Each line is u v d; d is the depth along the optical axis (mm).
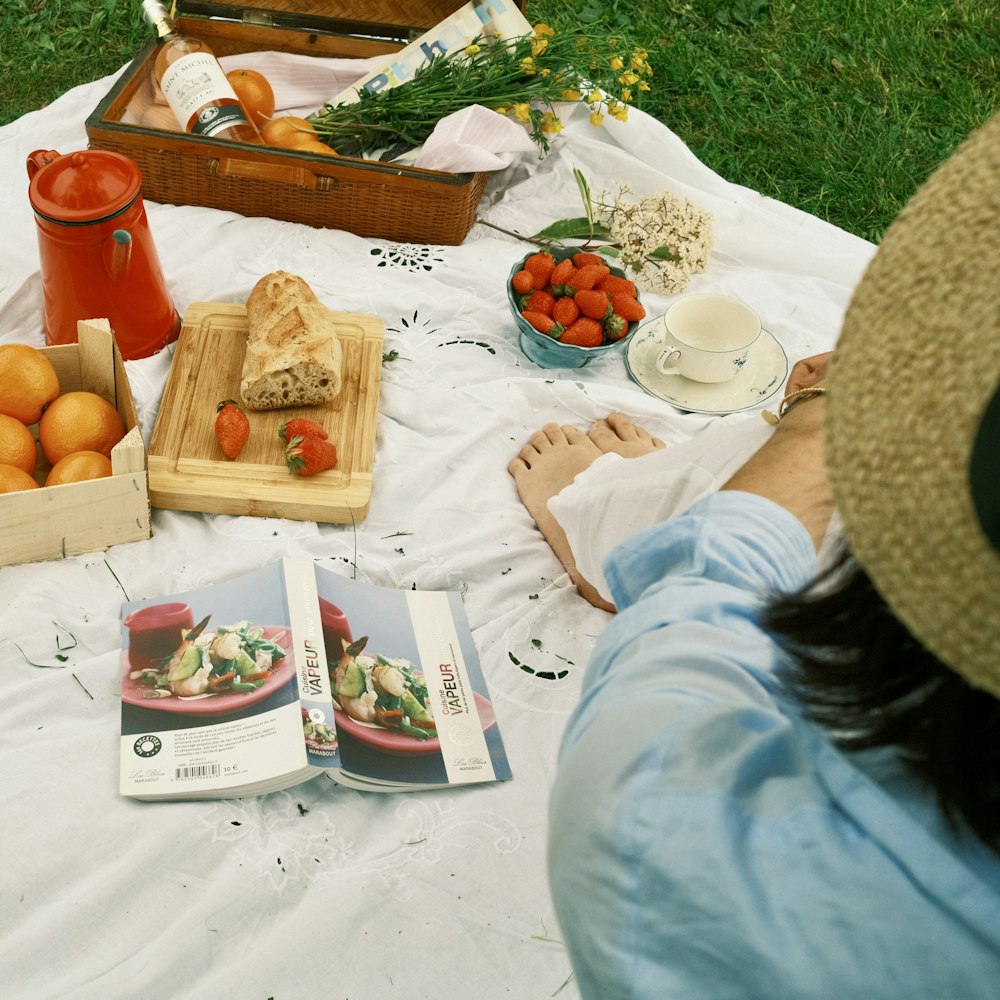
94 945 1134
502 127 2092
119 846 1208
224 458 1625
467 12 2188
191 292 1916
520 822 1310
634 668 607
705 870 493
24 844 1189
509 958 1183
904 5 3352
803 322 2076
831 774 502
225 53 2266
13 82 2697
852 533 403
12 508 1407
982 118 3061
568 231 2117
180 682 1346
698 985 499
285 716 1309
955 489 354
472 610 1532
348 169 1954
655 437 1819
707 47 3125
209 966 1134
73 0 2877
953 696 431
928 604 376
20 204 2027
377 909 1195
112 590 1468
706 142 2818
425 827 1285
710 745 531
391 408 1784
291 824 1263
